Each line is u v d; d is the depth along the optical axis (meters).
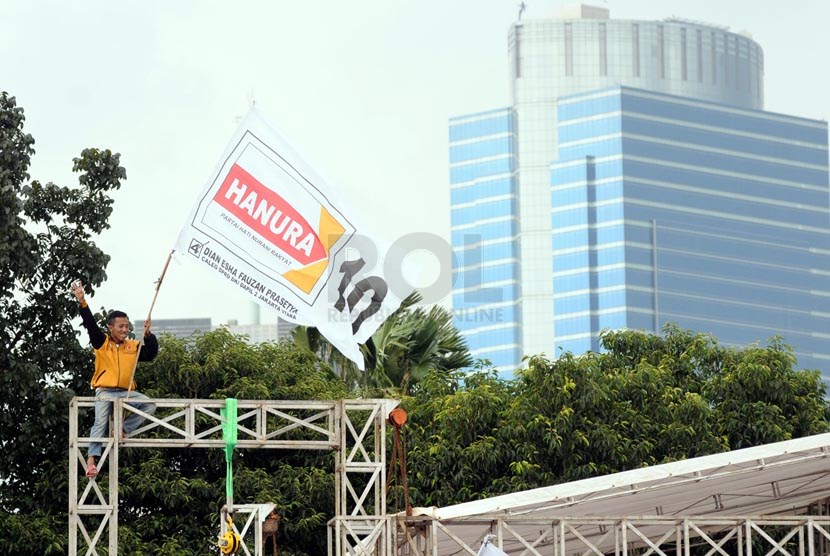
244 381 31.89
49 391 29.30
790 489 27.80
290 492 31.39
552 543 27.17
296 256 24.30
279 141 24.45
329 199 24.47
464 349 40.84
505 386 35.28
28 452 29.81
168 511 31.22
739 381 34.12
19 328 30.41
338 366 40.22
